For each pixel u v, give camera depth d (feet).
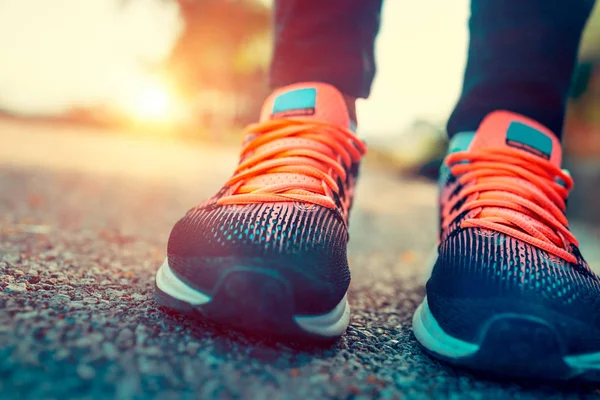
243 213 2.27
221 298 2.04
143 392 1.63
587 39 14.19
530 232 2.43
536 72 2.89
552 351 1.96
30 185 7.44
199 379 1.76
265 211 2.28
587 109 14.38
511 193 2.66
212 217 2.30
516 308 2.02
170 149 24.02
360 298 3.45
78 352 1.81
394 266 5.15
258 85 50.19
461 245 2.43
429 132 24.80
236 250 2.06
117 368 1.74
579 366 2.00
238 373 1.85
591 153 14.01
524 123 2.89
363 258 5.52
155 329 2.12
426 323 2.42
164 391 1.65
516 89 2.92
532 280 2.10
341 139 2.85
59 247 3.63
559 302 2.03
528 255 2.26
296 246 2.11
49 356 1.75
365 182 18.75
